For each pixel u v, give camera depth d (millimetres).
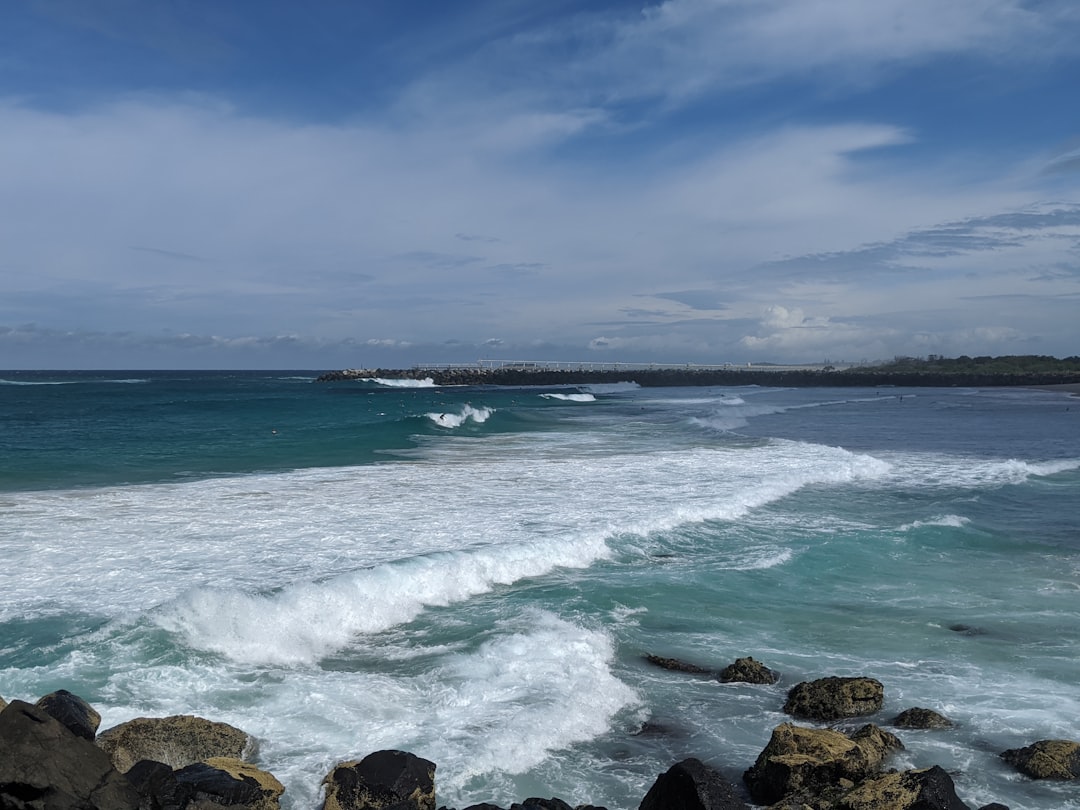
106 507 17641
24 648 9383
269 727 7883
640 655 10180
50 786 5480
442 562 12664
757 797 7152
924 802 6297
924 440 37094
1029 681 9461
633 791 7117
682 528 16969
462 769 7227
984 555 15227
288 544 14594
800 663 10016
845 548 15492
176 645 9578
